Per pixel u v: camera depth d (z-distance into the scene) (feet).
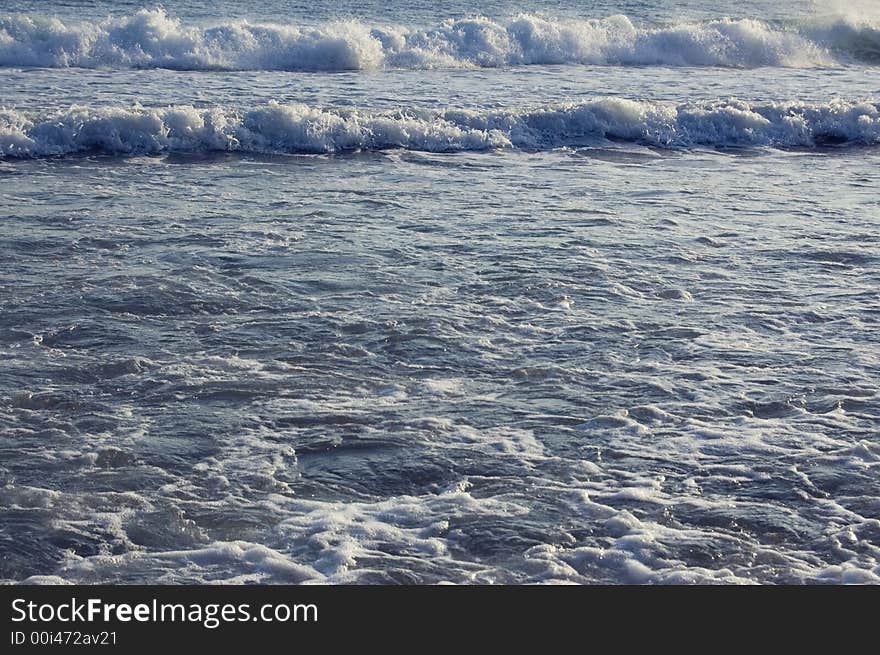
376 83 71.67
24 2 105.09
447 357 27.09
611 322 29.76
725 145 57.93
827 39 88.63
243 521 19.53
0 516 19.33
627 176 49.19
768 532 19.51
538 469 21.65
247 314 29.76
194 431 22.85
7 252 34.50
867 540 19.30
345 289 31.99
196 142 53.21
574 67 81.71
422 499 20.49
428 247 36.40
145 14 78.48
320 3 108.78
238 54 77.66
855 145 58.59
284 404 24.26
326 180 47.14
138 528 19.20
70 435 22.48
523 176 48.73
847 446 22.72
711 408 24.44
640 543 19.10
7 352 26.61
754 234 38.81
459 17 104.37
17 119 51.90
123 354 26.76
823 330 29.43
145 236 36.88
